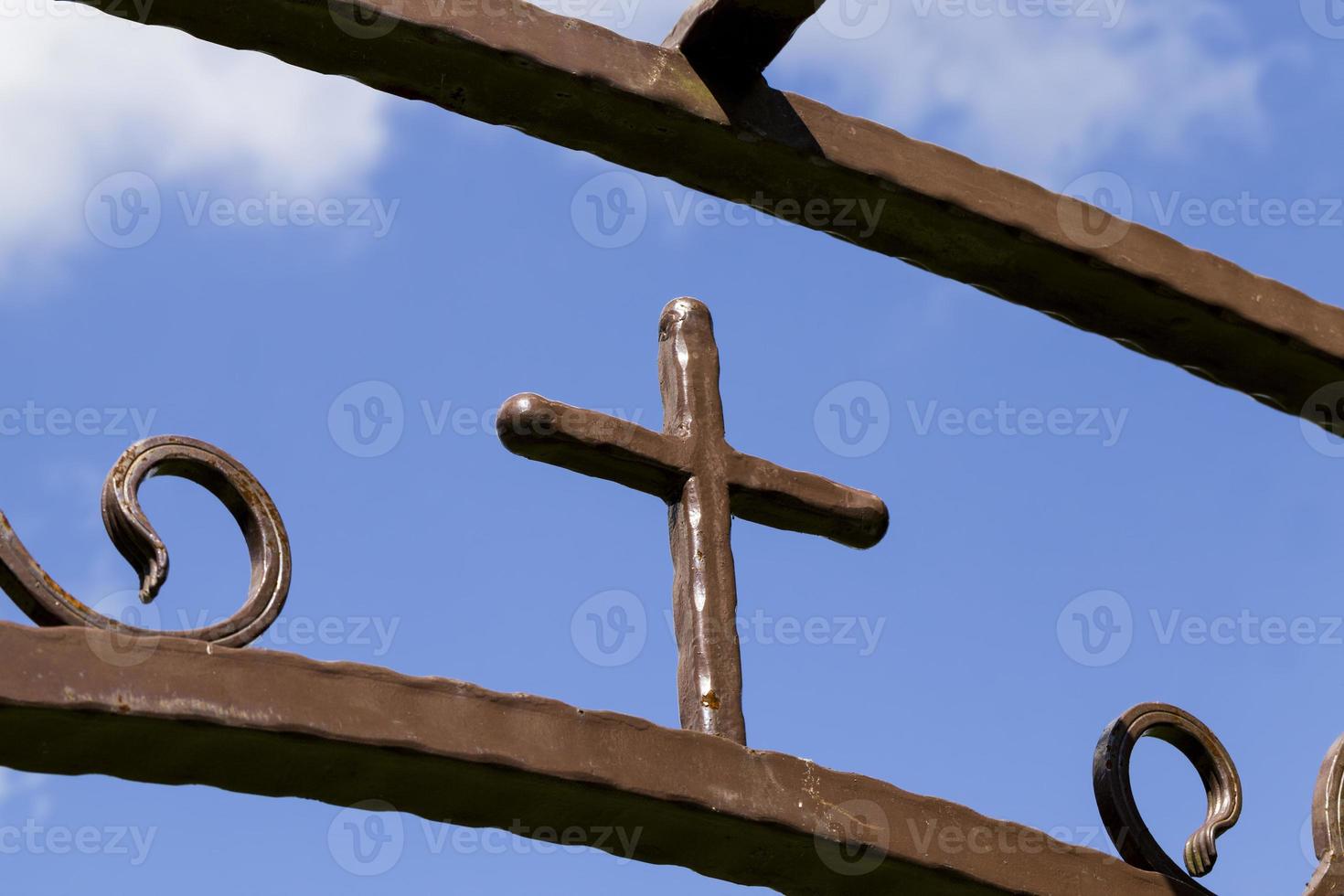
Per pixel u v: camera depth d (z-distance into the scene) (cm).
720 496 353
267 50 335
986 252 383
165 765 288
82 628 278
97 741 280
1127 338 402
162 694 280
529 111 352
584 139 359
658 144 361
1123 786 373
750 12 350
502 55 339
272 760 291
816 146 364
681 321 367
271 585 299
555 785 306
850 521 367
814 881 334
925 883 335
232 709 284
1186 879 365
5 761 280
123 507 295
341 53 337
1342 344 402
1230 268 396
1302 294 402
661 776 313
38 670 273
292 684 290
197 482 307
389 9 330
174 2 324
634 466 350
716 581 346
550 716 308
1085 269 385
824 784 327
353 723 292
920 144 375
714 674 339
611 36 352
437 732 298
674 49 357
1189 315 394
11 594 280
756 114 361
